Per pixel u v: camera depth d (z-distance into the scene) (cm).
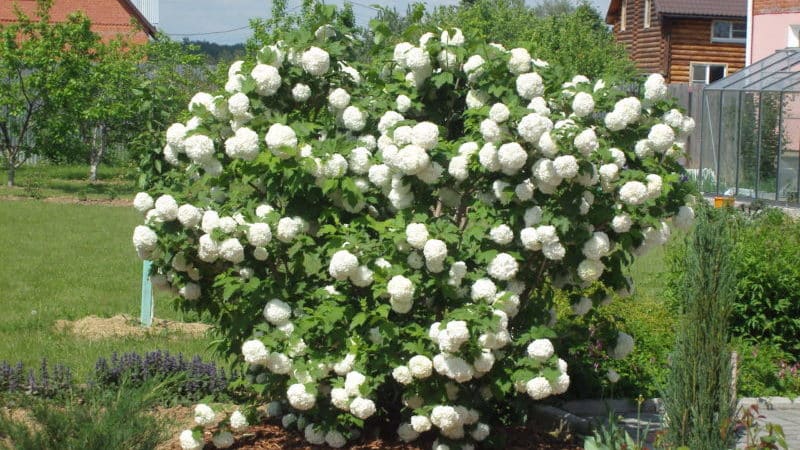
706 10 3189
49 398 643
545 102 530
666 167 545
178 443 578
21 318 944
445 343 471
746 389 739
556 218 496
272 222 516
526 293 555
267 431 600
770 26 2350
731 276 485
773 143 1823
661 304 868
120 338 860
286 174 505
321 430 548
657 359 726
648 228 539
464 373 482
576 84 546
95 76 2330
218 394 666
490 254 505
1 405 621
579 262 525
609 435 542
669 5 3195
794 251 816
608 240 520
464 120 577
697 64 3253
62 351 810
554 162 483
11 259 1321
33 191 2133
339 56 597
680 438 493
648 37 3372
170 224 543
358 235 509
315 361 514
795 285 790
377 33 611
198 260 560
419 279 486
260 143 525
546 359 503
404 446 562
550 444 584
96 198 2148
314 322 506
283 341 520
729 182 1931
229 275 540
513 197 513
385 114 554
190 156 548
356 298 527
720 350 484
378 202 553
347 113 558
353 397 509
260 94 553
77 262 1311
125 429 489
